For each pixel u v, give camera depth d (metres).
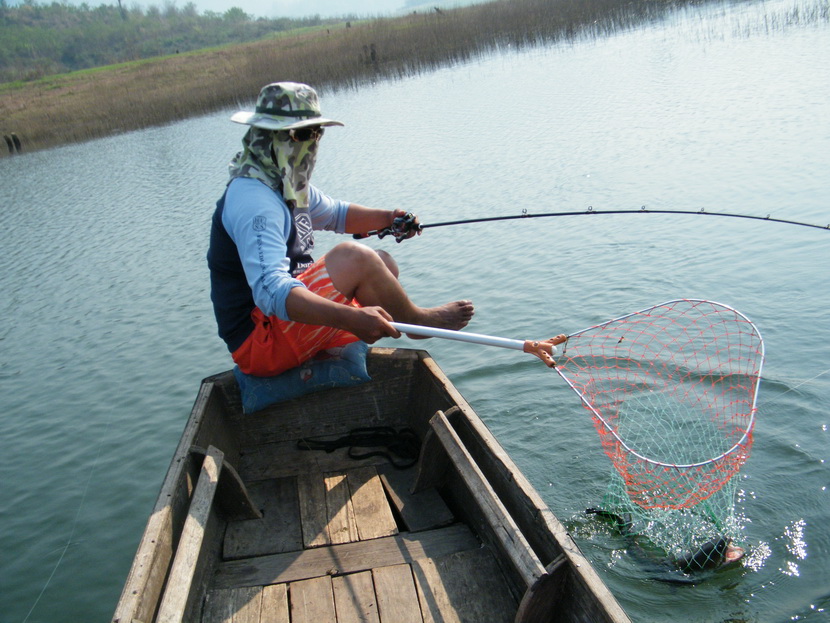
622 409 5.34
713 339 6.02
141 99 30.50
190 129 23.72
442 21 35.28
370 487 3.65
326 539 3.29
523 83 20.69
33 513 5.37
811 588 3.80
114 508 5.36
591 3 33.72
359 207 4.25
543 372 6.04
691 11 29.70
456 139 14.93
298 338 3.59
